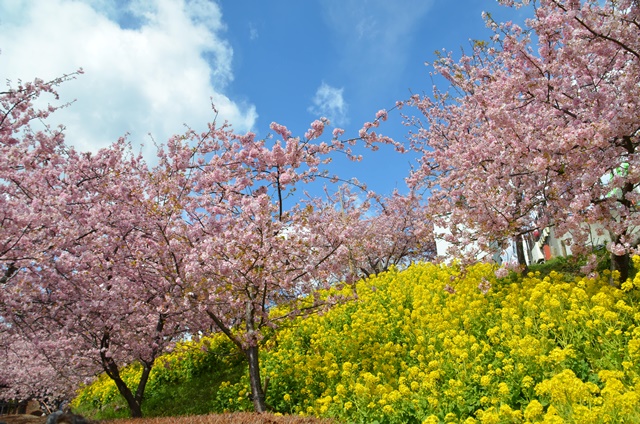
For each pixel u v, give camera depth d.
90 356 10.91
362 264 19.83
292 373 9.67
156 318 10.40
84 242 9.39
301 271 9.40
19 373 19.45
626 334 6.55
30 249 8.30
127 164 11.04
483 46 13.26
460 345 7.73
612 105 7.88
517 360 6.77
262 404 8.70
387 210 20.33
